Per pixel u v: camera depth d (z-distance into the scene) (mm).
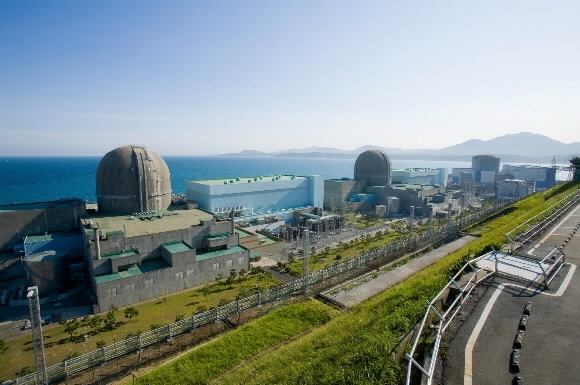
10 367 31500
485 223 60281
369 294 33062
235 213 80750
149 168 65875
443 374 14758
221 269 53219
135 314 39781
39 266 46219
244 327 28719
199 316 35125
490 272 25484
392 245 55031
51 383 27969
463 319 19234
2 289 49000
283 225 82875
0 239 54812
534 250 31062
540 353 16000
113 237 48438
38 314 26703
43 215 57656
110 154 64375
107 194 64000
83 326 38688
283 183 91062
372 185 116750
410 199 104938
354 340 18062
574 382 14039
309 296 35562
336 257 61969
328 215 87562
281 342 26438
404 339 17375
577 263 27594
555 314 19578
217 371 23500
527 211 53844
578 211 47875
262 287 48344
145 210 65500
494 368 15070
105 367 29453
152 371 24578
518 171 171750
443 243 52656
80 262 53031
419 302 20812
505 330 18078
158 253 52406
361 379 14133
